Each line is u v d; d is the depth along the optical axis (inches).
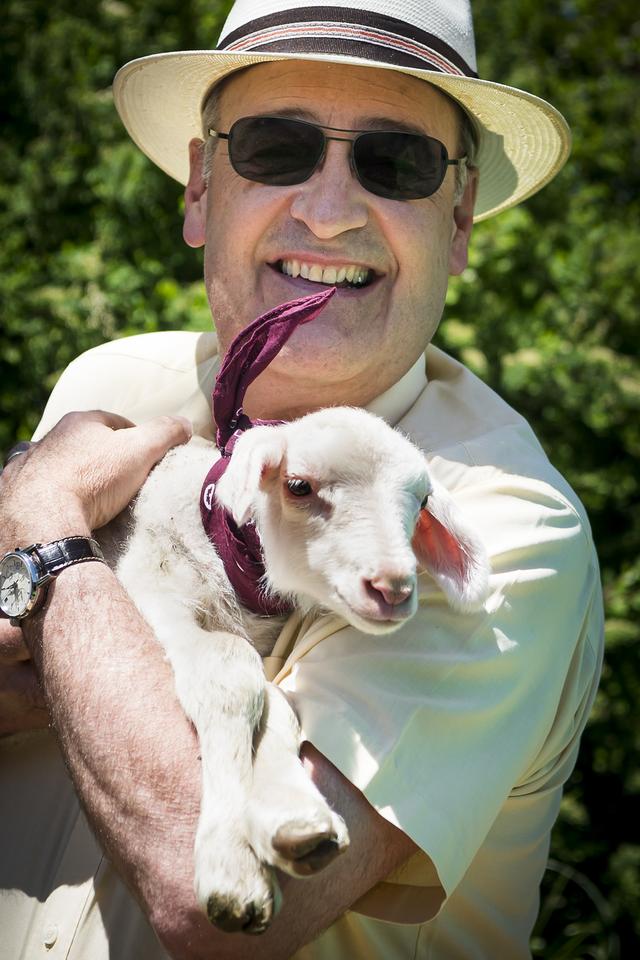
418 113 115.6
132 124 145.9
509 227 255.6
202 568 103.0
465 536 93.8
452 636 93.4
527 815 106.3
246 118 115.0
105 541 108.4
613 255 278.7
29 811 106.3
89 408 133.1
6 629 102.7
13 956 100.3
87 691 89.6
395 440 96.3
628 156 327.6
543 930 198.1
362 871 86.3
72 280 254.4
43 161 266.1
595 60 344.8
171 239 261.6
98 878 98.3
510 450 110.4
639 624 243.8
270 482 97.2
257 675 88.2
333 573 91.4
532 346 257.8
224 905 76.1
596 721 247.4
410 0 116.6
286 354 111.0
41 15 290.2
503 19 329.7
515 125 128.7
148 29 283.7
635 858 238.8
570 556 103.0
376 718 88.3
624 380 262.7
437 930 101.3
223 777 81.5
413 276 115.0
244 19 120.8
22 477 105.9
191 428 115.4
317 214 110.9
